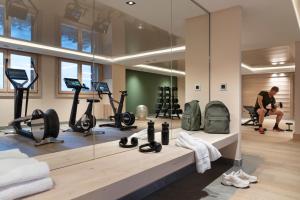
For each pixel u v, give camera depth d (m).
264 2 2.87
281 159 3.43
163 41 3.35
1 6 1.72
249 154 3.72
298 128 4.95
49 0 1.97
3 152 1.43
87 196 1.17
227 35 3.10
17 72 1.61
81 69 2.13
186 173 2.83
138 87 2.74
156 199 2.21
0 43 1.59
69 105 1.94
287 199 2.12
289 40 4.62
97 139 2.14
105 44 2.44
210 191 2.34
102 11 2.47
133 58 2.75
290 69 9.05
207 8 3.06
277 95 9.80
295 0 2.99
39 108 1.70
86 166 1.60
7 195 1.03
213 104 3.04
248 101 10.50
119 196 1.35
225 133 2.94
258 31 4.01
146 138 2.48
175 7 2.95
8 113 1.52
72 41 2.10
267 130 6.18
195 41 3.38
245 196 2.20
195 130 3.12
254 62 7.82
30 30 1.80
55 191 1.18
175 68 3.28
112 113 2.35
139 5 2.81
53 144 1.75
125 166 1.60
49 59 1.85
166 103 3.05
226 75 3.12
